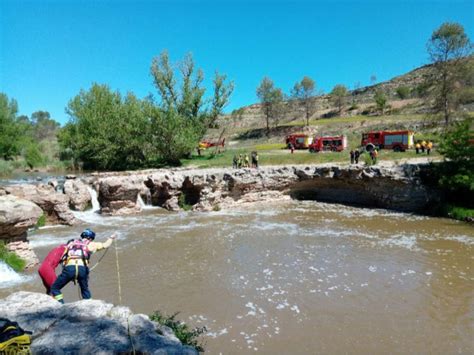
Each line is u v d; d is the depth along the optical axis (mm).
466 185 21828
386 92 104938
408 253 15688
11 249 13758
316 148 46625
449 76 43031
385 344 8805
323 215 23578
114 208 23625
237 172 26797
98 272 13578
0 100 53688
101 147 41219
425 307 10719
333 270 13742
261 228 20266
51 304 4930
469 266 14062
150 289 12062
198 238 18234
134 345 3973
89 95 48781
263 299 11273
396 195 24891
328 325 9688
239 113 107125
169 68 44219
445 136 24391
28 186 21000
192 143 40625
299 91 84688
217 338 9016
